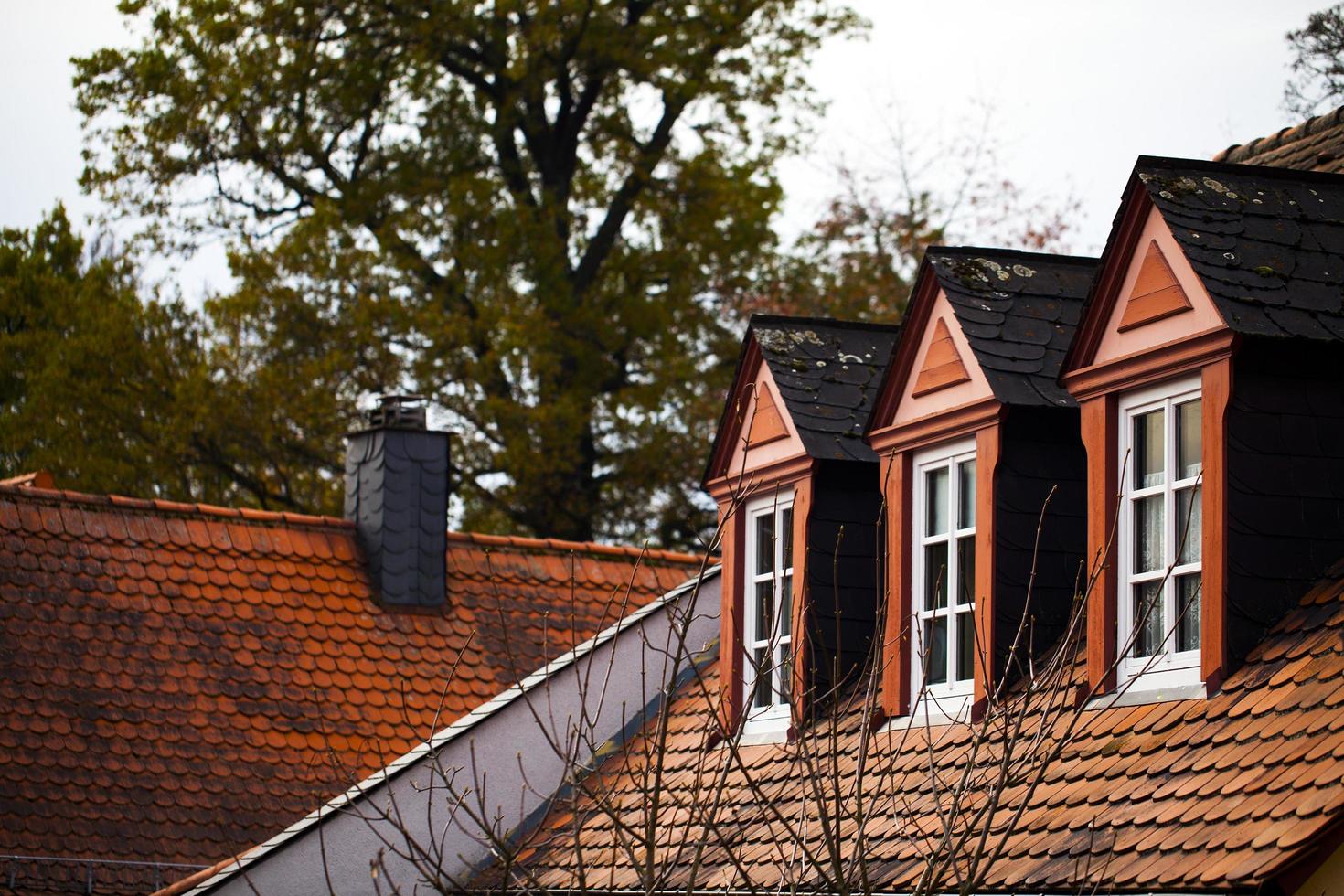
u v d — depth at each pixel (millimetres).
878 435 13859
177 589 21922
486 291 42000
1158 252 11242
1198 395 10883
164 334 41000
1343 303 10930
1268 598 10391
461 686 22234
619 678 17953
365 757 20844
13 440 40094
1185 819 9281
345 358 39219
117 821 19094
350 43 43156
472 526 40344
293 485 40156
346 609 22734
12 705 19781
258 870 16750
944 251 13609
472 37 43656
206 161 42406
